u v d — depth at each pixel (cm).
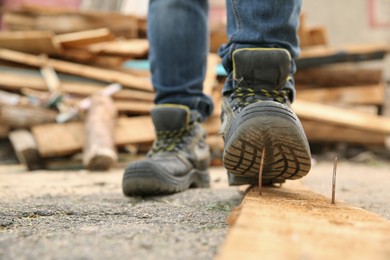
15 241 77
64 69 410
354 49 447
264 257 55
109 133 333
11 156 364
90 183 220
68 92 398
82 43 419
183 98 158
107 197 154
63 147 333
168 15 152
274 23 120
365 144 426
